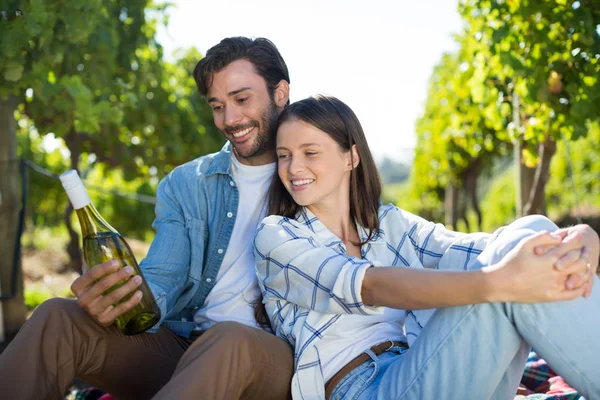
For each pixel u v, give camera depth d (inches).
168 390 68.8
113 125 285.6
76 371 78.1
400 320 87.2
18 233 186.9
